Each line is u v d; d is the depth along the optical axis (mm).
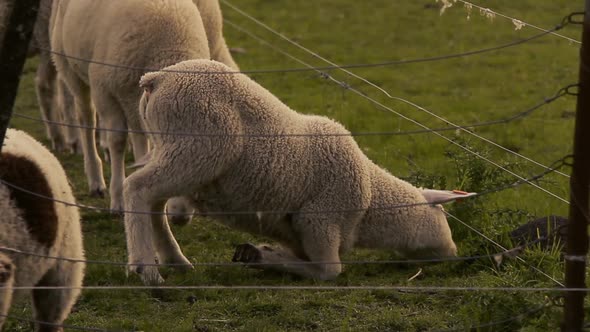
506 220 30156
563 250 27328
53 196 20531
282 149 26453
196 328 23391
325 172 27469
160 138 25562
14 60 17766
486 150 34094
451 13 81625
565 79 61531
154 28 29828
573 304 18344
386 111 52594
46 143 46312
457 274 27859
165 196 25609
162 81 25688
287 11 84000
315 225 27484
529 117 52375
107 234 31812
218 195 26516
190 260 29203
